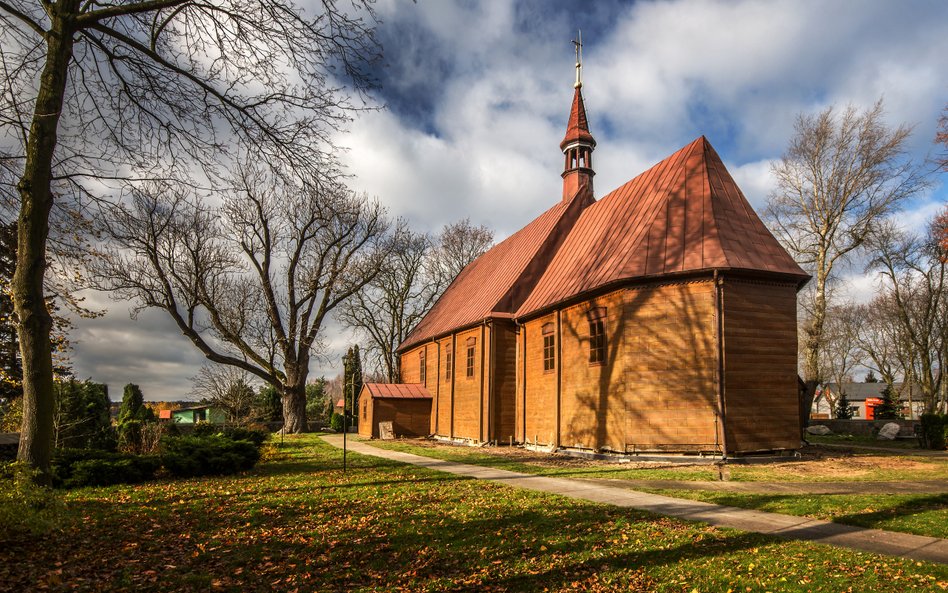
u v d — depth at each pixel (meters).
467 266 46.50
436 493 12.87
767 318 19.41
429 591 6.65
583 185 31.55
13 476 9.18
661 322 19.39
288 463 19.55
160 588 6.67
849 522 9.88
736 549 8.16
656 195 22.52
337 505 11.42
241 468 17.17
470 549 8.27
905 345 49.56
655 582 6.93
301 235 38.72
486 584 6.89
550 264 29.05
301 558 7.86
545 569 7.38
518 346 28.00
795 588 6.62
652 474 15.95
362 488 13.66
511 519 10.04
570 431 22.78
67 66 10.80
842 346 66.00
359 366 49.38
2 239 13.91
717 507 11.23
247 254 39.06
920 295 43.41
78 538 8.81
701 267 19.02
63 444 23.88
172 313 35.50
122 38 11.17
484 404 28.09
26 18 10.61
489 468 17.88
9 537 8.57
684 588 6.73
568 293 23.31
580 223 29.03
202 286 36.59
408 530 9.33
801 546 8.30
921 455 21.44
